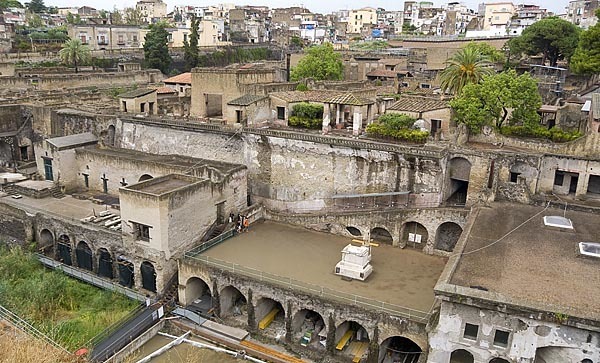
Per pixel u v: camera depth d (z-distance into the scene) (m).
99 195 55.50
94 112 64.31
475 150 44.16
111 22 163.38
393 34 179.50
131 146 60.75
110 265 45.38
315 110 54.72
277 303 40.53
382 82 88.88
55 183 56.44
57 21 171.75
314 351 36.09
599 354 26.48
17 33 132.25
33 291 40.12
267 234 45.97
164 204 40.31
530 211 40.97
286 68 101.44
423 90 80.88
